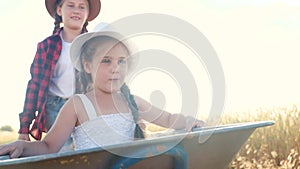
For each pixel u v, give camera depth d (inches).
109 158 115.8
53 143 129.1
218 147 138.1
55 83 169.0
